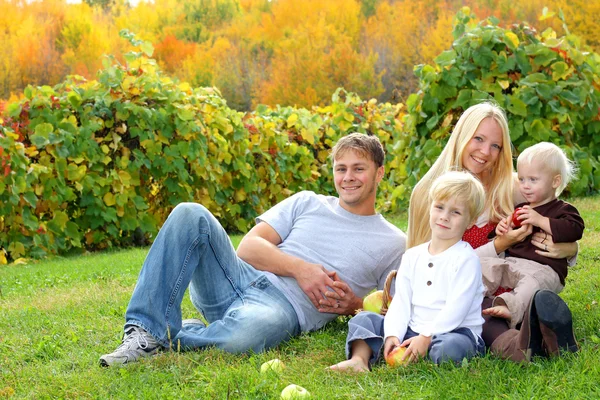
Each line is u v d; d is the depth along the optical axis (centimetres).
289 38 4875
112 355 338
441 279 333
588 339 353
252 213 1056
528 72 902
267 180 1082
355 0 4994
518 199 399
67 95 895
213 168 985
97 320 451
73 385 317
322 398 280
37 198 860
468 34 898
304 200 426
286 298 389
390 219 975
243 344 354
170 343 347
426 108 917
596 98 935
